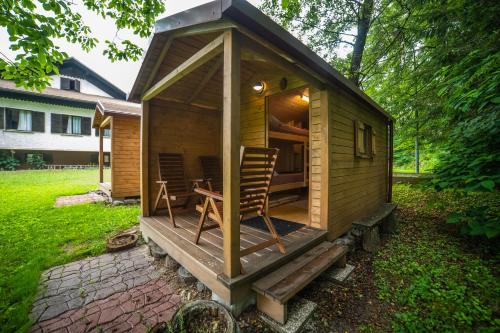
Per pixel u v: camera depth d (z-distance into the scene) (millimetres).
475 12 3311
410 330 1651
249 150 1834
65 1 2945
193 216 3441
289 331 1541
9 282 2078
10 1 2107
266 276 1841
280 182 4602
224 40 1652
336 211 3020
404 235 3760
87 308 1824
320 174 2859
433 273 2459
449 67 3576
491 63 2607
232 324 1476
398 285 2281
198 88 3590
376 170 4730
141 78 3039
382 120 5188
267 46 1771
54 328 1605
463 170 3164
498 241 3166
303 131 5285
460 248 3115
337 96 3045
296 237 2543
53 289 2078
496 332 1626
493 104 2924
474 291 2131
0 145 10422
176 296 1997
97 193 6574
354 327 1700
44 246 2895
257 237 2539
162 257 2660
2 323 1605
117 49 3533
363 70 7141
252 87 3861
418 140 6914
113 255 2814
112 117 5531
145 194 3395
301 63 2152
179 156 3723
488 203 4887
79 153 13320
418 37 4625
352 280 2365
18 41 2148
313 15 6871
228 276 1643
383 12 6535
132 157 5824
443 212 4887
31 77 2564
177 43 2684
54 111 11719
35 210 4535
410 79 5539
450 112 4117
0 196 5742
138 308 1831
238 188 1663
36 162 11625
